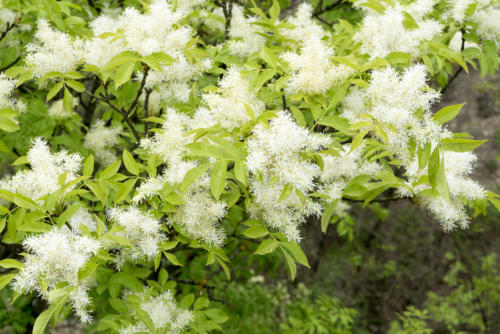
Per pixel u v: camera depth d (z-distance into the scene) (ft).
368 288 32.58
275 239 6.31
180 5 8.96
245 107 5.72
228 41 8.81
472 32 8.86
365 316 31.42
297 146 5.55
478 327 26.32
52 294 5.19
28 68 7.26
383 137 5.51
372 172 7.54
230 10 9.20
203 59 8.03
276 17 8.48
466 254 29.58
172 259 6.20
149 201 6.35
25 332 10.34
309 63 6.23
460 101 32.68
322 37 8.60
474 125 33.19
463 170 6.84
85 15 10.71
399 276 32.17
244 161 5.49
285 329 14.94
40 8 7.87
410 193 7.11
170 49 7.06
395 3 7.97
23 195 5.82
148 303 7.04
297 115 6.20
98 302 10.10
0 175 13.41
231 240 10.58
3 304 10.34
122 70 6.50
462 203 7.03
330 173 7.18
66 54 7.14
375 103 6.07
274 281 24.53
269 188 6.06
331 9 12.19
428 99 5.88
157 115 9.14
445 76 9.58
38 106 9.00
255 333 15.96
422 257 32.24
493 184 31.35
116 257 6.68
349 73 6.45
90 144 9.72
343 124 6.09
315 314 15.76
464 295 24.21
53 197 5.79
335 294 31.63
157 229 6.22
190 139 6.68
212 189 5.35
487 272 24.72
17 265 5.25
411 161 7.04
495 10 8.57
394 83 5.90
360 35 7.96
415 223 32.86
